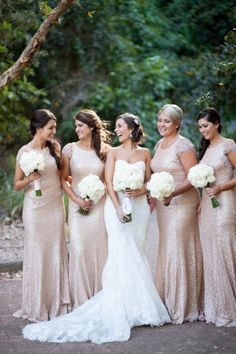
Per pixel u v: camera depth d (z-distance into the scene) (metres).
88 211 5.86
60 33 14.02
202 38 16.16
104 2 14.17
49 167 5.80
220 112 11.39
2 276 7.71
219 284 5.55
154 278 6.25
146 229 5.83
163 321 5.57
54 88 14.39
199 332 5.36
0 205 11.04
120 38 14.87
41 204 5.80
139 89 14.45
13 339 5.24
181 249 5.72
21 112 13.21
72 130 14.08
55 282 5.86
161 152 5.86
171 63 15.19
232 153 5.58
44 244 5.80
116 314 5.39
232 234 5.57
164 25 16.06
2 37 10.83
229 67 7.36
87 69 14.62
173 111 5.77
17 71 7.05
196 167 5.43
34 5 10.84
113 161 5.81
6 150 12.83
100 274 5.90
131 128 5.80
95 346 5.04
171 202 5.75
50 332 5.24
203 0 15.98
